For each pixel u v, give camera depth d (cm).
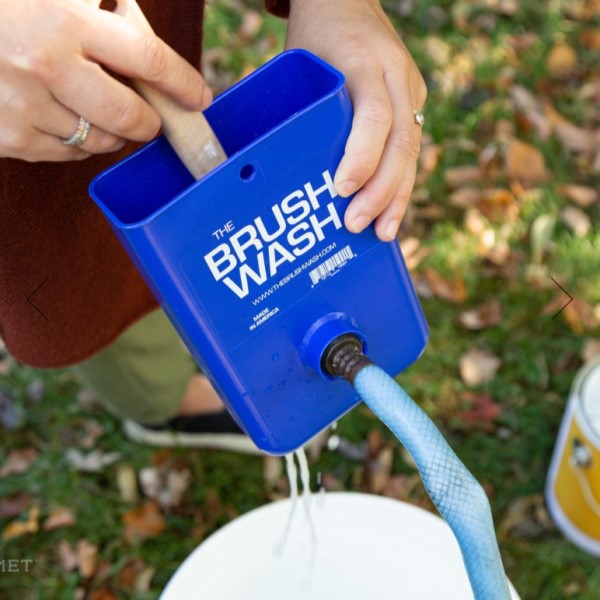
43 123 68
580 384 147
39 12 63
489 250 200
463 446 172
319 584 124
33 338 110
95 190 76
